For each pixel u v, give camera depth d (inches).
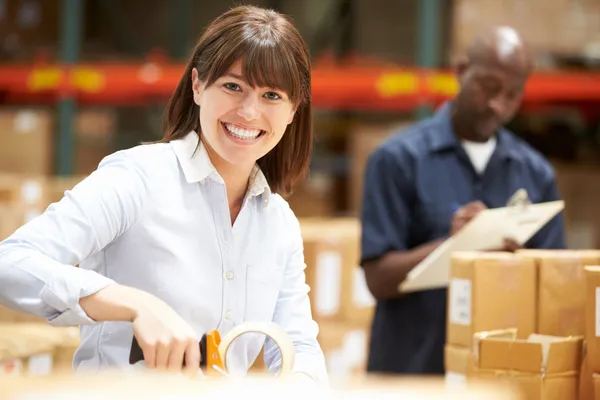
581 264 97.9
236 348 83.8
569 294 97.3
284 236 87.6
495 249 121.3
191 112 83.9
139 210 78.2
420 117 235.3
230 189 84.0
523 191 123.6
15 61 255.9
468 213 123.9
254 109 76.5
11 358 107.0
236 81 76.3
